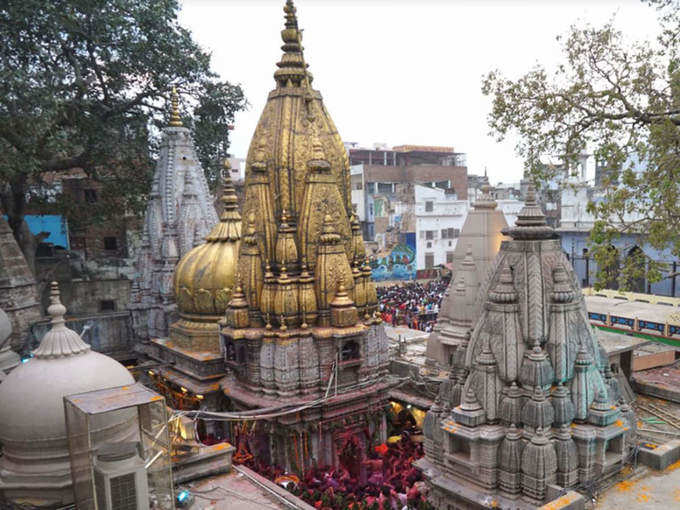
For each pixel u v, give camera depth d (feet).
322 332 57.47
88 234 141.59
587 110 65.98
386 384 62.75
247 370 60.08
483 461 39.58
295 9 62.54
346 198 65.87
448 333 72.49
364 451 60.80
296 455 56.13
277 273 59.36
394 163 301.63
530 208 42.04
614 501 36.47
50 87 86.28
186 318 73.77
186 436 45.34
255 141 62.28
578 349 39.70
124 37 101.55
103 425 37.83
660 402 56.75
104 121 111.55
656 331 92.02
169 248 83.76
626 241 131.64
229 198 75.15
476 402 40.40
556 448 38.14
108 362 43.75
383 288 209.87
